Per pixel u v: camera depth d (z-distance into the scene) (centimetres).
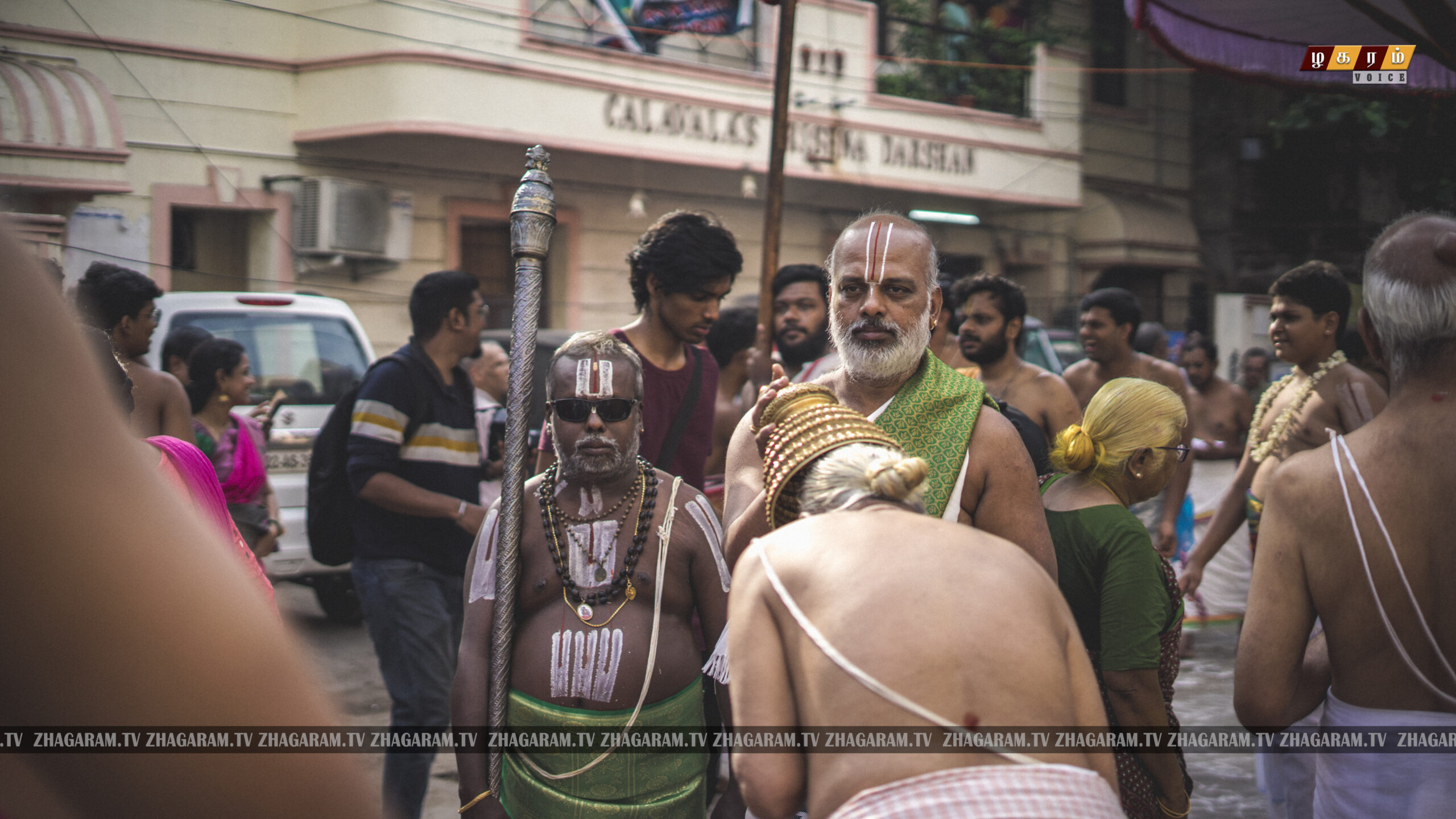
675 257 328
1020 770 127
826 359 439
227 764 38
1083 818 125
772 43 1185
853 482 162
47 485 35
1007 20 1419
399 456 362
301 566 647
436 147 1050
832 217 1321
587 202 1140
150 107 842
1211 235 1617
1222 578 636
